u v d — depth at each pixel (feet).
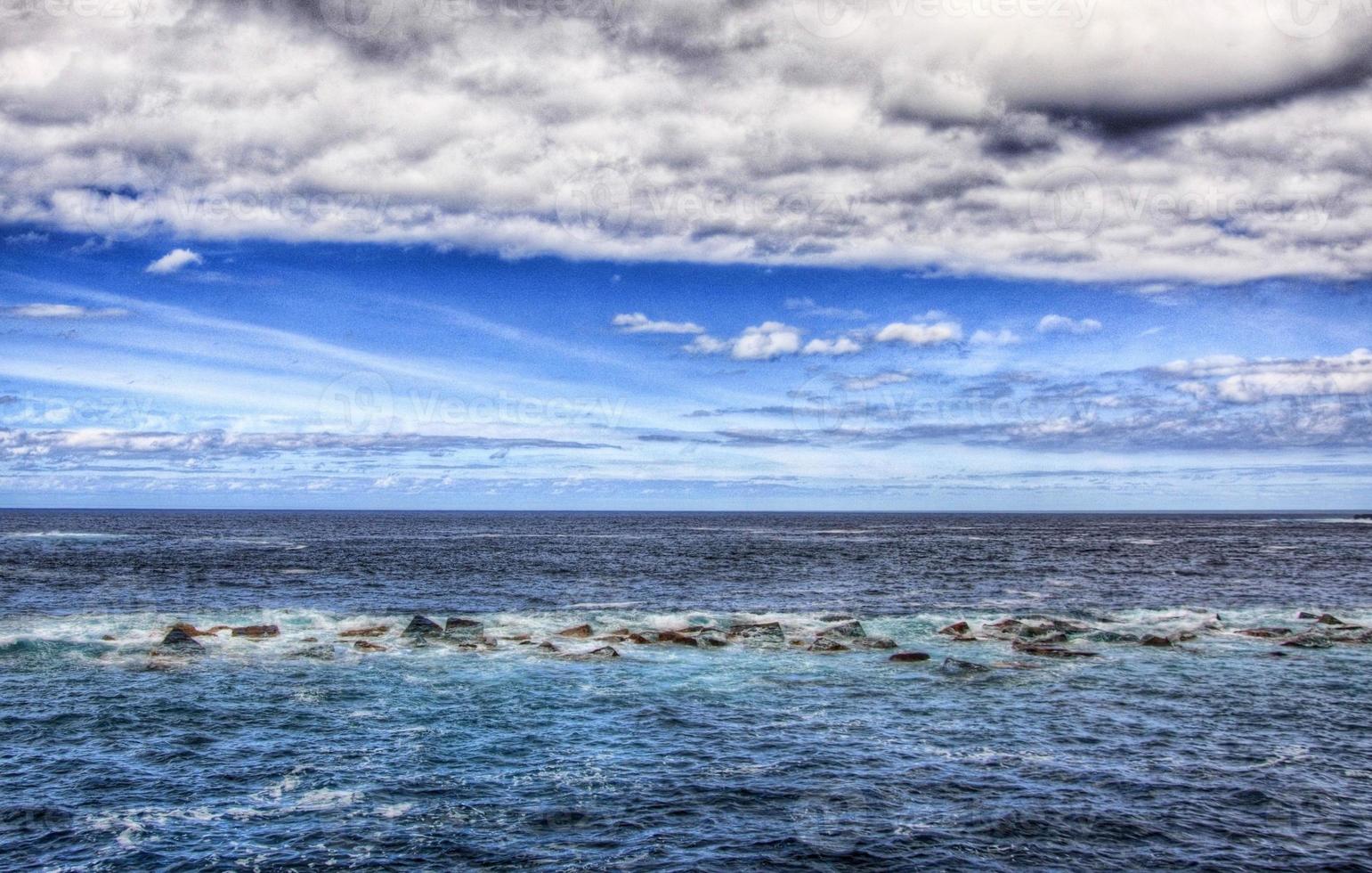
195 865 48.11
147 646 105.91
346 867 47.85
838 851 49.75
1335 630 119.96
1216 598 165.68
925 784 60.59
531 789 59.52
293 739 70.54
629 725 75.00
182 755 66.54
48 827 53.21
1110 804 57.06
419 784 60.49
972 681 91.56
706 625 125.29
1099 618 136.67
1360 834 52.29
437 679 91.71
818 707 81.10
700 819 54.44
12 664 96.07
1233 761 65.87
